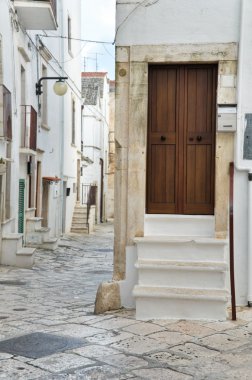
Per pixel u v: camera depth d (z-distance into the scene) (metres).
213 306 6.18
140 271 6.50
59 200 22.59
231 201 6.39
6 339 5.58
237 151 6.69
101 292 6.81
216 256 6.59
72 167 26.19
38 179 18.89
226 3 6.76
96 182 34.91
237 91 6.72
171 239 6.64
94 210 29.06
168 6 6.84
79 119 28.48
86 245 20.05
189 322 6.10
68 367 4.70
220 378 4.47
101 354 5.04
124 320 6.24
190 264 6.46
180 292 6.25
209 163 7.00
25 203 16.58
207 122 6.99
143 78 6.86
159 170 7.07
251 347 5.26
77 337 5.60
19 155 15.34
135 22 6.89
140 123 6.86
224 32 6.77
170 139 7.04
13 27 14.14
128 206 6.87
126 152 6.93
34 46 17.50
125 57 6.92
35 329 5.99
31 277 11.36
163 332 5.73
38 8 14.61
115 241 6.91
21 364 4.77
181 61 6.83
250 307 6.66
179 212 7.04
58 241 19.45
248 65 6.70
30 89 16.89
